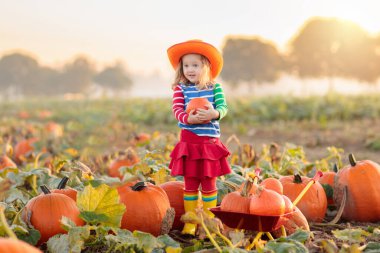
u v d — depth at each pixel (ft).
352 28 363.15
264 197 11.45
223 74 401.70
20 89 501.97
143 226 12.89
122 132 52.75
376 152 35.29
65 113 86.38
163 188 14.70
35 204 12.45
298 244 10.93
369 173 15.37
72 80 506.07
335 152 21.22
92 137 36.78
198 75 13.93
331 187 16.48
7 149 25.44
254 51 396.16
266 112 65.36
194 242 12.46
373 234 13.01
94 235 12.58
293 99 75.00
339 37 360.69
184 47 13.87
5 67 495.41
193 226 13.80
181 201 14.37
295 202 13.00
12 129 45.01
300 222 12.55
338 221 15.62
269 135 48.85
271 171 18.57
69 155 27.22
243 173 17.33
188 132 13.56
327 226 14.75
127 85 537.24
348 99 78.02
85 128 56.08
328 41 361.51
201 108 13.25
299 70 375.66
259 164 19.81
